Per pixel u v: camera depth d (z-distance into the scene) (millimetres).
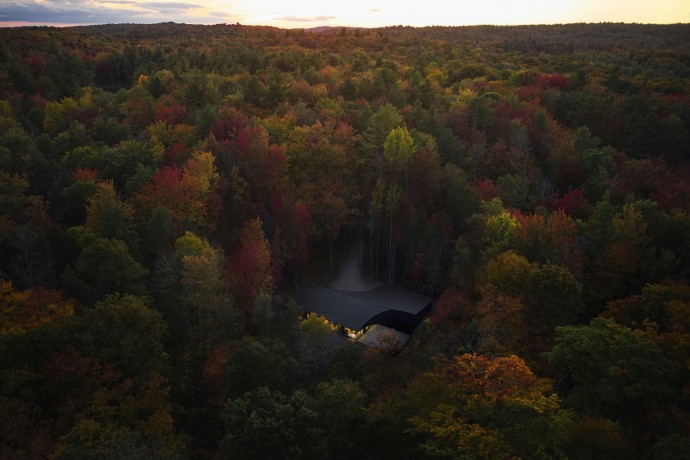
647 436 33219
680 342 37406
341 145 85250
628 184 81062
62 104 111000
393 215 77125
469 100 108438
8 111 108188
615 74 142125
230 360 44000
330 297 70250
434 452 33250
